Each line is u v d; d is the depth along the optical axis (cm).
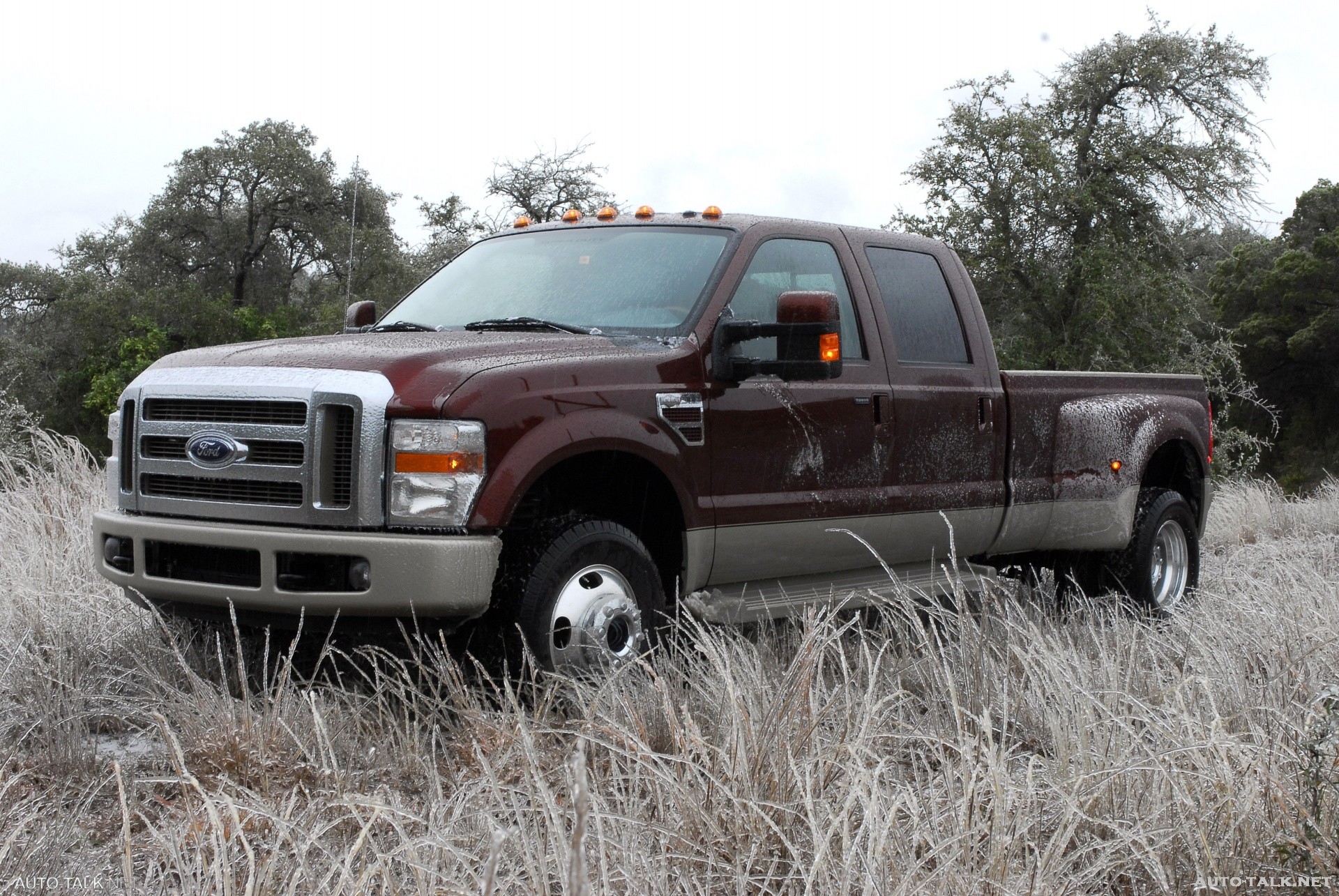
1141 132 2341
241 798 349
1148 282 2288
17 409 886
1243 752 346
